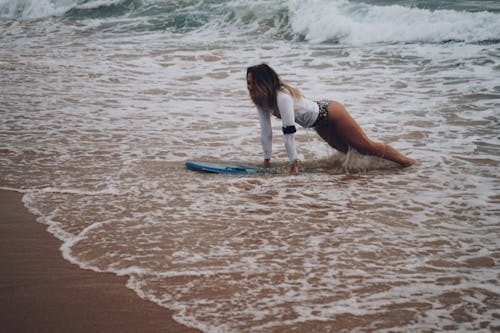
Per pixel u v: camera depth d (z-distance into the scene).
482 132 7.02
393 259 3.87
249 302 3.33
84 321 3.17
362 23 14.12
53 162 6.04
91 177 5.59
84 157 6.22
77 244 4.13
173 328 3.08
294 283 3.55
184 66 11.59
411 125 7.39
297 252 3.98
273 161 6.27
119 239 4.20
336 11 14.63
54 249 4.06
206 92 9.53
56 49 13.62
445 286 3.50
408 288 3.48
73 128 7.33
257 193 5.21
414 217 4.62
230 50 13.07
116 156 6.27
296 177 5.71
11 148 6.48
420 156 6.28
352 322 3.11
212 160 6.25
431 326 3.07
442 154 6.30
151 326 3.11
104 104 8.65
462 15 13.07
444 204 4.90
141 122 7.70
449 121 7.51
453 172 5.75
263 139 5.93
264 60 11.95
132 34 15.74
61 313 3.25
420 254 3.95
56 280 3.62
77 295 3.43
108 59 12.27
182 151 6.52
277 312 3.22
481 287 3.48
